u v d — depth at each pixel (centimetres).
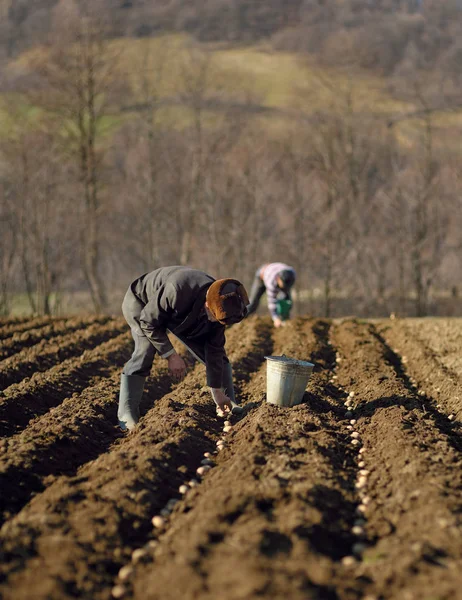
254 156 3341
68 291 3428
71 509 466
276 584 350
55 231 3030
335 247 3117
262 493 464
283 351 992
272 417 648
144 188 3391
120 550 417
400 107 3800
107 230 3425
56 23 3406
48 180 2991
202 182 3322
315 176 3394
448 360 978
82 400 741
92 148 3100
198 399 741
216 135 3509
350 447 607
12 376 875
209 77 4006
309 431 623
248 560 372
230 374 700
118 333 1245
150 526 458
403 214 3066
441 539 401
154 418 666
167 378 878
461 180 3108
